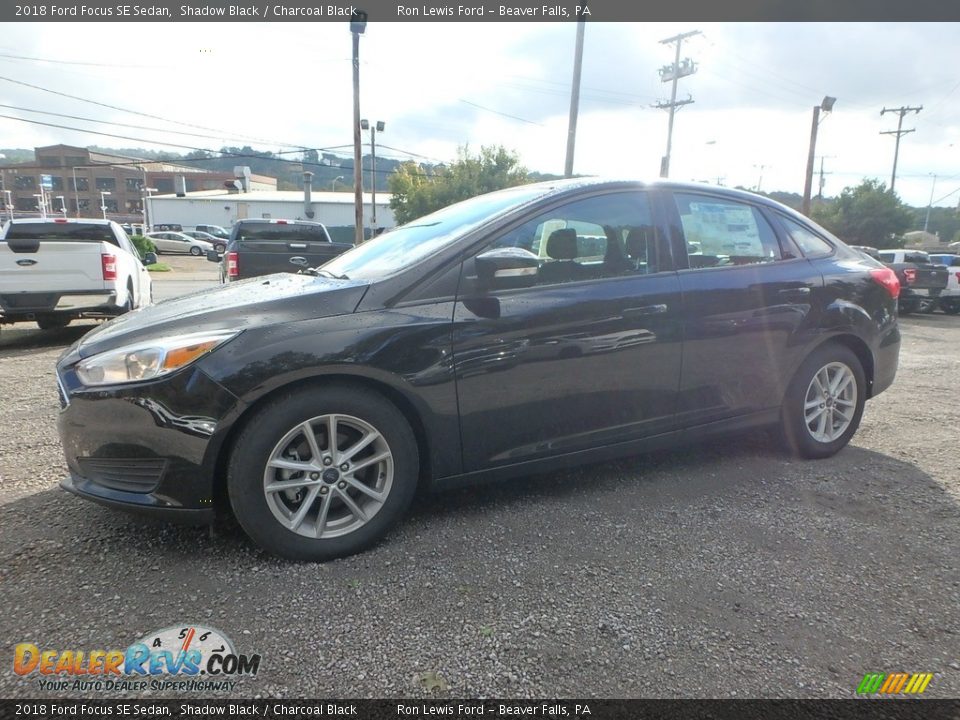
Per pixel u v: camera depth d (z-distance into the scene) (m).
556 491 3.37
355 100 23.98
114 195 93.38
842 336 3.89
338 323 2.58
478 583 2.46
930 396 5.77
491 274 2.74
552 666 2.00
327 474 2.59
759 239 3.69
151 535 2.78
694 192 3.52
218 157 41.44
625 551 2.72
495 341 2.82
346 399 2.58
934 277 15.07
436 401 2.74
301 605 2.29
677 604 2.34
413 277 2.77
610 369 3.11
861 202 40.34
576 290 3.03
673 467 3.75
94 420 2.48
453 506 3.16
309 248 9.84
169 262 35.25
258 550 2.66
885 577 2.54
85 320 10.74
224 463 2.51
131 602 2.29
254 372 2.41
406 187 46.56
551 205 3.10
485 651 2.06
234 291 3.06
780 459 3.91
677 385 3.32
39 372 6.25
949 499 3.33
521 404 2.93
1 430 4.30
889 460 3.94
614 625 2.20
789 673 1.98
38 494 3.21
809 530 2.94
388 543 2.77
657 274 3.27
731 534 2.89
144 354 2.44
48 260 7.70
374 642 2.10
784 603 2.36
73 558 2.58
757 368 3.56
